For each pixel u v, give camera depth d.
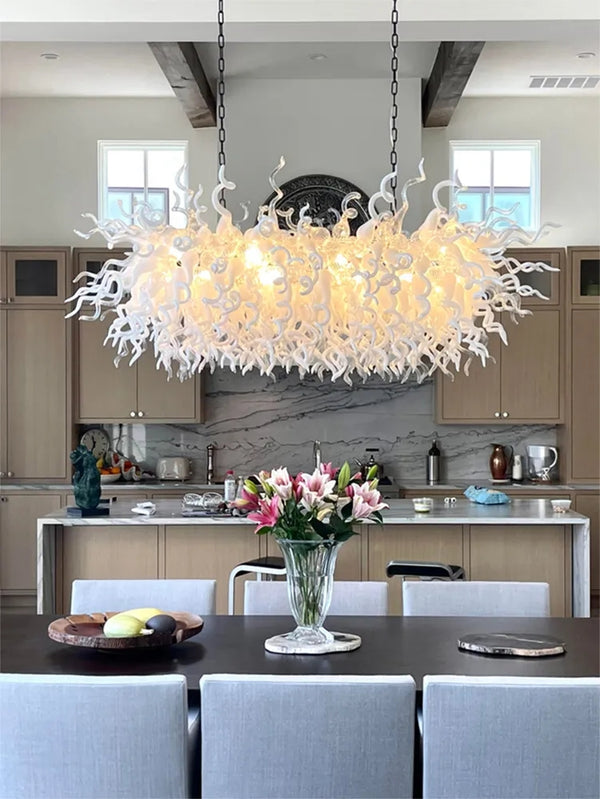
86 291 3.43
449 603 3.88
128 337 3.53
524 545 5.75
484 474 8.03
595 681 2.48
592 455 7.62
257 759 2.48
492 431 8.03
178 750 2.47
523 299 7.65
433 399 7.96
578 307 7.63
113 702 2.46
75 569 5.78
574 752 2.46
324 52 6.73
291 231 3.48
